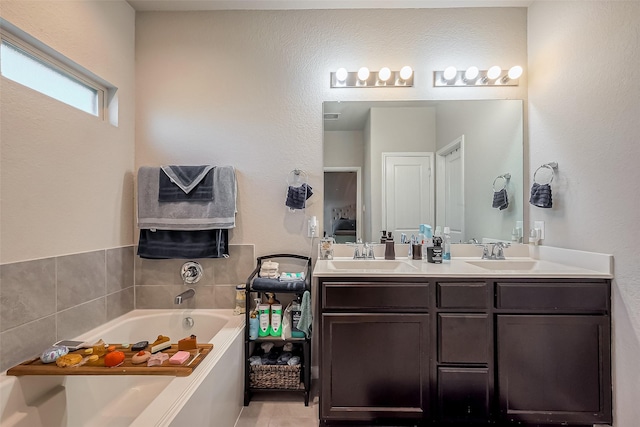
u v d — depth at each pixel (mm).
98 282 1738
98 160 1744
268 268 1949
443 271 1560
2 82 1220
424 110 2100
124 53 1972
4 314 1228
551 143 1834
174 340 1982
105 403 1535
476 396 1473
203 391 1220
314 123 2086
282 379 1813
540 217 1934
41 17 1403
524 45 2061
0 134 1212
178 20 2086
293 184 2080
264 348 1938
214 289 2070
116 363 1243
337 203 2096
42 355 1278
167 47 2084
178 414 1016
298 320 1849
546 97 1877
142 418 983
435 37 2078
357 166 2102
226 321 1929
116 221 1895
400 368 1499
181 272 2051
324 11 2088
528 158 2051
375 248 2080
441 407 1480
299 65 2088
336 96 2094
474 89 2090
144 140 2076
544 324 1468
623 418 1396
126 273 1981
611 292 1451
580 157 1620
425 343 1494
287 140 2088
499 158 2086
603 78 1478
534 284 1476
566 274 1468
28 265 1326
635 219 1335
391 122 2104
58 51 1490
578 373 1460
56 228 1467
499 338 1477
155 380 1710
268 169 2084
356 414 1497
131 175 2039
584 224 1596
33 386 1250
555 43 1796
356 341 1509
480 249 2066
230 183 1975
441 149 2109
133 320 1921
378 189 2109
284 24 2082
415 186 2109
